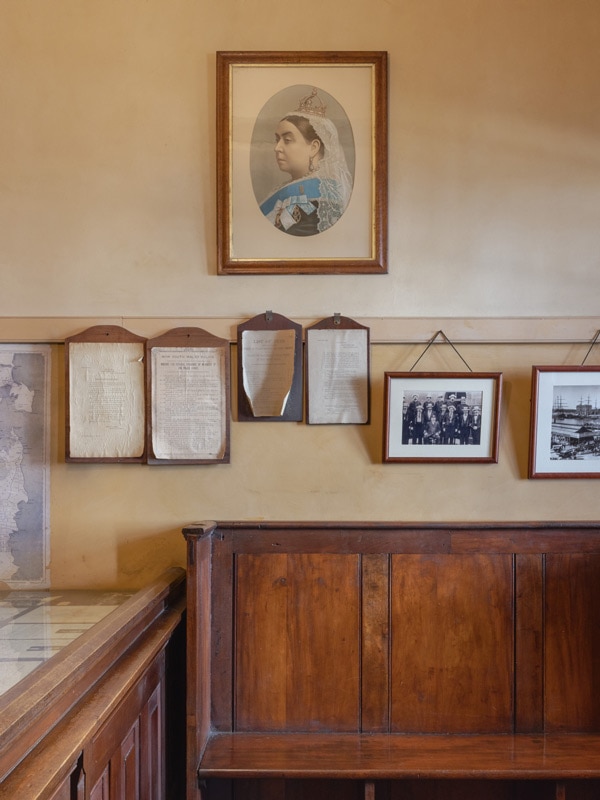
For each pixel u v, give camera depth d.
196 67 2.66
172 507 2.63
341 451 2.64
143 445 2.61
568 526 2.52
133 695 1.84
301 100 2.66
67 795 1.36
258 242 2.65
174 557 2.63
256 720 2.50
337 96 2.66
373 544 2.53
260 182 2.66
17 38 2.66
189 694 2.21
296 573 2.53
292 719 2.50
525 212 2.65
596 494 2.63
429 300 2.64
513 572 2.54
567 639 2.52
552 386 2.60
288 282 2.65
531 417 2.60
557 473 2.61
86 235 2.66
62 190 2.66
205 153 2.66
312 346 2.63
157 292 2.65
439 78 2.65
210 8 2.66
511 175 2.66
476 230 2.65
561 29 2.63
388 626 2.52
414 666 2.51
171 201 2.66
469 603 2.53
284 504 2.63
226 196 2.65
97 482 2.63
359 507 2.63
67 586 2.62
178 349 2.62
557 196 2.66
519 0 2.66
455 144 2.64
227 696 2.50
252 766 2.22
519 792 2.54
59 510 2.63
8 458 2.62
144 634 2.09
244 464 2.63
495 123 2.65
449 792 2.55
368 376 2.62
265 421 2.64
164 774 2.23
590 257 2.63
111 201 2.65
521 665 2.51
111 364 2.62
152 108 2.65
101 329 2.62
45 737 1.36
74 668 1.49
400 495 2.63
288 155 2.66
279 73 2.66
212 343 2.62
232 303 2.65
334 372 2.63
